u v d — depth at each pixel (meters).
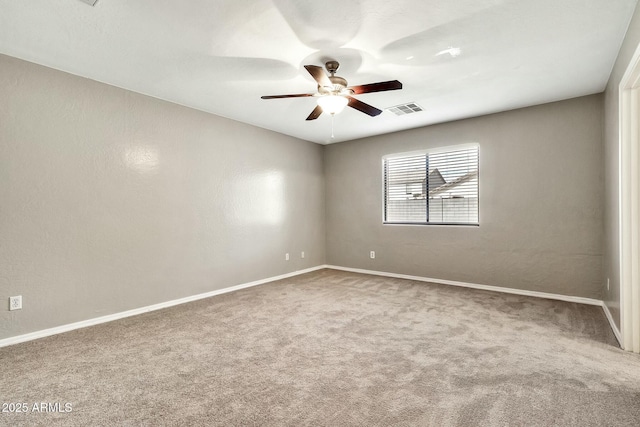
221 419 1.69
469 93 3.59
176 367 2.26
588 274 3.73
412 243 5.13
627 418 1.67
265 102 3.86
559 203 3.89
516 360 2.33
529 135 4.07
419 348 2.54
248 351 2.51
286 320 3.23
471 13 2.14
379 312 3.46
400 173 5.32
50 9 2.07
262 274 4.98
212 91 3.50
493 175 4.34
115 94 3.34
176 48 2.58
